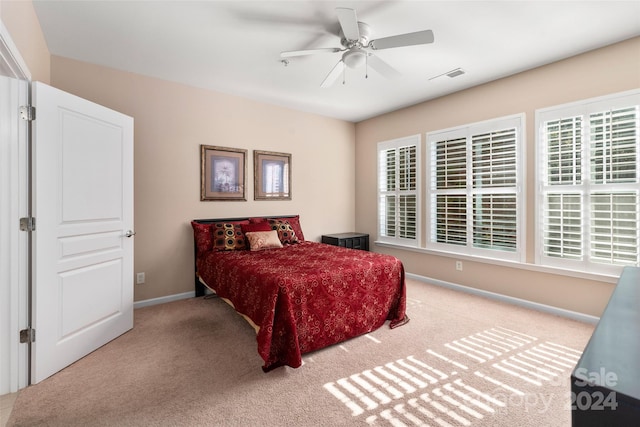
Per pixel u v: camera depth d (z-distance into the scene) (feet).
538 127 10.51
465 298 11.99
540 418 5.40
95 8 7.32
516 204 11.18
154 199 11.50
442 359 7.47
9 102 6.23
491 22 7.83
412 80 11.64
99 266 8.11
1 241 6.18
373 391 6.23
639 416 1.66
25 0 6.66
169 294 11.86
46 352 6.67
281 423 5.33
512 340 8.42
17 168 6.33
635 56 8.58
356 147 17.90
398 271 9.76
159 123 11.55
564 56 9.72
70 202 7.25
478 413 5.55
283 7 7.29
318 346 7.76
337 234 16.83
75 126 7.36
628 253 8.82
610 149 9.04
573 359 7.41
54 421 5.37
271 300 7.13
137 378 6.70
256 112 14.08
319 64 10.33
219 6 7.25
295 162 15.48
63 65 9.76
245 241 12.03
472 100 12.35
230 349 8.04
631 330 2.70
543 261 10.53
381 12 7.44
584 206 9.59
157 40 8.80
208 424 5.31
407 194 15.03
